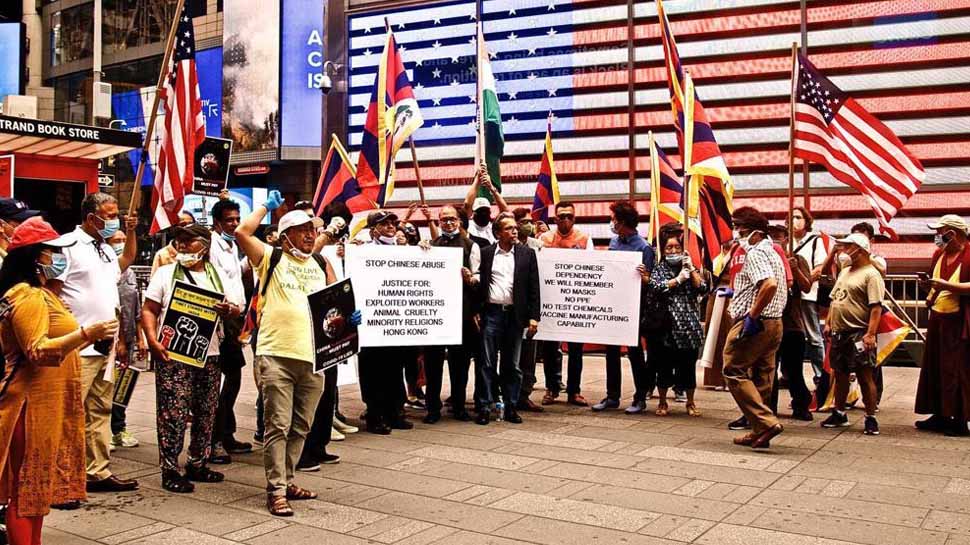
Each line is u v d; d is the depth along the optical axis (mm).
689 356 9281
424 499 6047
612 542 5078
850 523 5434
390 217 9086
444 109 16781
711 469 6895
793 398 9180
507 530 5328
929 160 13656
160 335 6164
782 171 14516
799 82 9711
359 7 17562
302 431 6109
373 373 8461
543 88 16062
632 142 15461
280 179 22922
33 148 12500
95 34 16797
